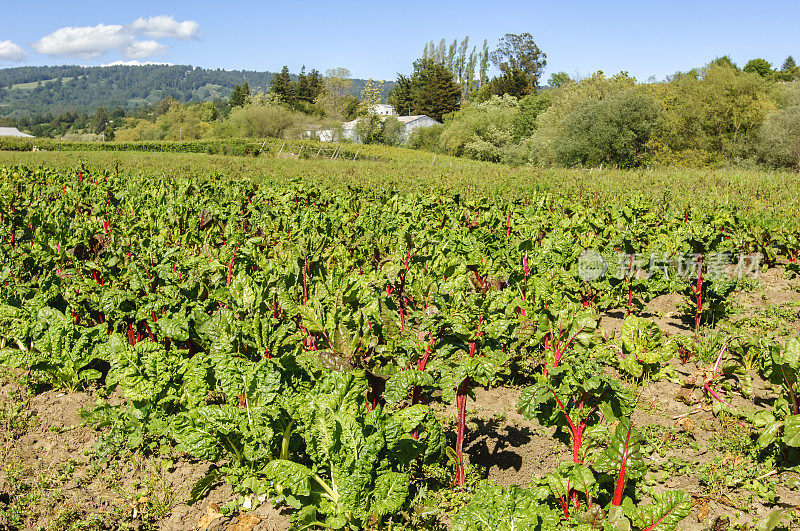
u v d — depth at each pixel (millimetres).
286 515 4273
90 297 6812
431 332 4629
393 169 37094
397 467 4410
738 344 6531
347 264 8945
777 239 11570
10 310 6473
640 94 46438
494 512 3555
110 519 4254
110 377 5609
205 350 5863
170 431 4953
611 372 6578
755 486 4477
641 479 4477
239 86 146250
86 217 12734
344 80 107312
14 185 17328
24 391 6156
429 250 8305
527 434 5316
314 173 31609
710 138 46938
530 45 117062
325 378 4270
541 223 11828
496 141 73250
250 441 4266
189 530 4156
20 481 4613
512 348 6590
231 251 8438
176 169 30938
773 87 51875
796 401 4742
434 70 116500
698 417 5602
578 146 45375
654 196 19078
